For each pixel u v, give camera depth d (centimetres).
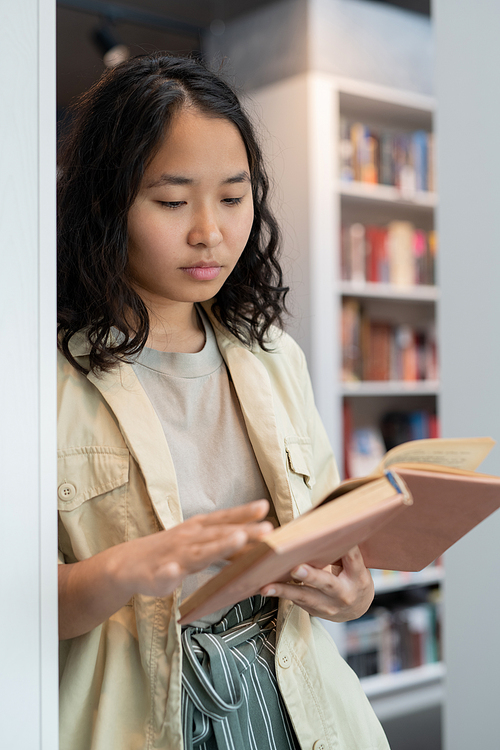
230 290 114
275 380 119
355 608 95
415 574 338
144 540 81
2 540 77
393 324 371
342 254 326
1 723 76
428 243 357
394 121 366
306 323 310
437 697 323
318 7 310
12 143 78
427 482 79
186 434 104
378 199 337
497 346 167
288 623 103
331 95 312
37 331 80
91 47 353
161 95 92
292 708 100
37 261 80
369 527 77
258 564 68
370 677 320
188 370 106
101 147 98
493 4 167
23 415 79
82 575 84
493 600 169
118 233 96
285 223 315
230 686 94
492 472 165
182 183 93
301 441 116
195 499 101
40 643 79
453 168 177
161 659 92
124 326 99
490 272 169
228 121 96
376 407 365
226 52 350
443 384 180
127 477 96
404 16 341
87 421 98
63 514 96
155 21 341
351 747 107
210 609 78
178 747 90
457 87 176
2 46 78
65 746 95
